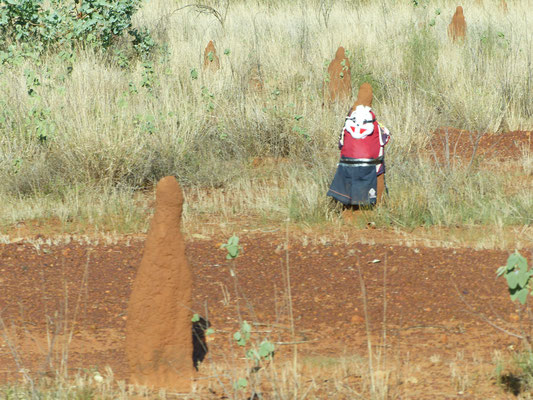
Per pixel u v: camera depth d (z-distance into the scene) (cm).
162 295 1016
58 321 1308
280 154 2675
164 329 1023
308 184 2116
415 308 1355
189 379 1045
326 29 4156
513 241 1719
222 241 1759
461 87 3056
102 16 3575
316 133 2655
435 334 1241
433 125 2912
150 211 2028
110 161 2219
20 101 2405
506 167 2434
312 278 1514
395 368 1091
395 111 2855
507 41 3506
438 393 997
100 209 1966
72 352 1177
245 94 2989
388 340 1220
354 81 3319
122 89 2872
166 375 1036
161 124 2484
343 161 1858
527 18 4319
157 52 3681
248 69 3422
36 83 2422
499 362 1098
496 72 3216
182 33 4297
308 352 1167
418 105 2970
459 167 2241
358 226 1853
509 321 1284
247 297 1421
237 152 2595
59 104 2366
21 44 3209
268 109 2747
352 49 3744
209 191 2278
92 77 2769
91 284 1493
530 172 2350
